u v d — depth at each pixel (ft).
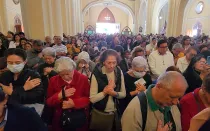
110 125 6.90
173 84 3.66
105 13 108.06
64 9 35.96
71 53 17.24
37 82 5.92
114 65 6.68
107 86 6.65
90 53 18.39
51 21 19.77
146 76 8.31
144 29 75.92
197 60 7.16
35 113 4.05
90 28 107.34
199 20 60.29
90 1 79.71
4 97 3.31
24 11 18.94
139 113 4.29
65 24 36.47
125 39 35.50
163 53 11.25
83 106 6.41
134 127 4.32
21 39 15.31
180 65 10.61
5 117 3.55
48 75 7.92
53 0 21.91
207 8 56.13
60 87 6.44
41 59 11.19
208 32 55.47
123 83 7.37
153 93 4.25
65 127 6.26
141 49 11.85
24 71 6.20
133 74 8.13
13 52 5.82
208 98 4.19
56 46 14.35
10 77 6.14
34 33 18.31
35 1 17.84
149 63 11.34
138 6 79.51
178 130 4.62
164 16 76.38
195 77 7.11
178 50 12.78
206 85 4.06
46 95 7.32
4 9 27.37
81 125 6.42
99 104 6.77
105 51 6.91
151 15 63.77
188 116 4.66
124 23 110.42
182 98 4.97
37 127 3.95
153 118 4.31
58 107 6.41
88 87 6.88
